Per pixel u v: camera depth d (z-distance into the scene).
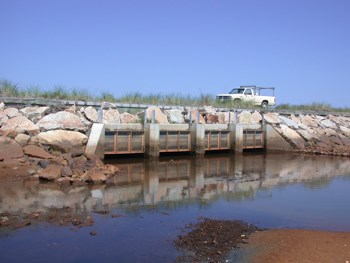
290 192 16.27
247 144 31.83
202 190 16.19
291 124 34.34
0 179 15.82
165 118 28.22
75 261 8.36
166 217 11.80
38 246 9.12
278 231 10.63
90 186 15.88
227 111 32.78
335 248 9.29
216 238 9.88
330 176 20.56
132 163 23.39
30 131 20.70
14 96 24.52
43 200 13.22
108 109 25.89
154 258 8.56
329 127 38.06
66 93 27.34
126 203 13.41
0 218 10.97
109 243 9.43
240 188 16.86
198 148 27.75
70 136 21.41
